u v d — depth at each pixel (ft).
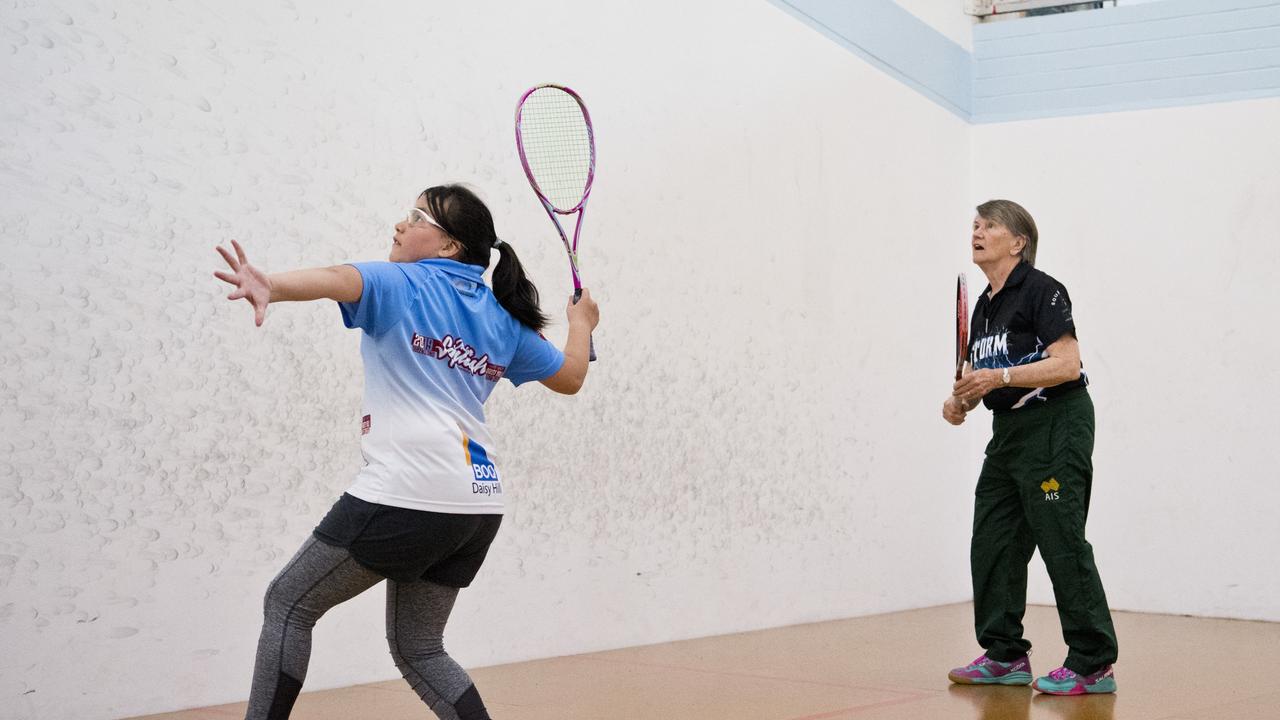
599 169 16.34
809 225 20.17
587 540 15.85
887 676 14.26
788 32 19.85
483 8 14.82
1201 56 22.65
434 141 14.20
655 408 16.99
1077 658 13.14
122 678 11.18
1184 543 22.15
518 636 14.92
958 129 24.26
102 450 11.10
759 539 18.80
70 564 10.84
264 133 12.48
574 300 9.54
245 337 12.26
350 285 7.45
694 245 17.80
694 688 13.24
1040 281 13.47
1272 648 17.34
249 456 12.25
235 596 12.09
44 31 10.80
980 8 24.71
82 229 11.03
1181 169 22.63
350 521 7.57
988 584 13.96
